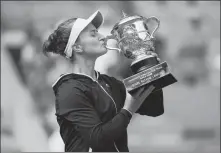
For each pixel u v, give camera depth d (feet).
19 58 75.51
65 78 21.99
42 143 52.37
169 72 21.33
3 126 51.55
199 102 72.43
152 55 22.57
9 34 80.74
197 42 78.89
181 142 62.23
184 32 80.79
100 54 22.59
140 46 22.63
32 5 90.53
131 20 22.97
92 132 20.93
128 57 22.91
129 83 21.50
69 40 22.27
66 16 89.30
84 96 21.61
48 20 87.66
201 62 78.13
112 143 21.22
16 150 47.03
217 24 85.30
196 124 67.56
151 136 63.52
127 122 21.17
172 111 70.13
